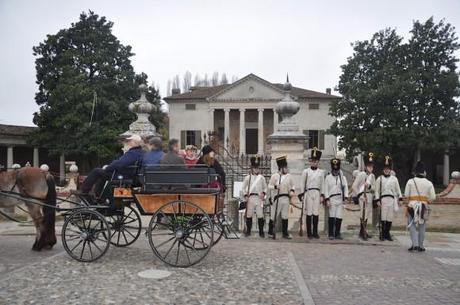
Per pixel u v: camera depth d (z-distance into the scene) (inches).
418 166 471.5
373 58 1903.3
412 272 355.6
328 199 518.6
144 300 266.7
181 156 455.5
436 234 628.1
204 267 355.9
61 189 698.2
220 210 389.4
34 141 1845.5
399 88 1702.8
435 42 1806.1
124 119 1913.1
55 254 407.5
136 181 381.7
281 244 478.3
